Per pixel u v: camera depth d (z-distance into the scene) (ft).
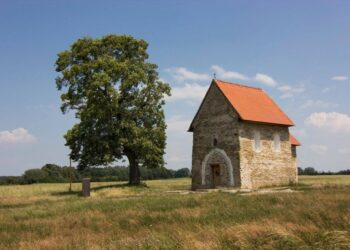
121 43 185.26
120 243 41.75
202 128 155.12
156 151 178.81
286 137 161.79
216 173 149.59
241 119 143.02
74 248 42.32
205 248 36.60
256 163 147.64
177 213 64.18
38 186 244.22
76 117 187.11
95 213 73.10
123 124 172.76
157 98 184.65
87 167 179.83
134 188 168.25
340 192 85.25
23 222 68.13
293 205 62.39
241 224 46.55
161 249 37.70
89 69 177.99
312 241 37.11
